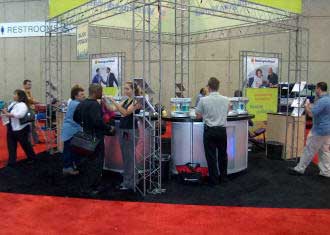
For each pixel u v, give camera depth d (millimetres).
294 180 5430
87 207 4242
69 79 13273
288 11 6254
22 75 13977
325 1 11641
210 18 9141
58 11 6355
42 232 3535
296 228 3609
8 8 13906
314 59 11812
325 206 4281
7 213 4051
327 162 5590
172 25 10062
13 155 6332
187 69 12492
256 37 12000
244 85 7484
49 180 5418
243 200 4500
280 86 8336
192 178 5145
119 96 6203
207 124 5023
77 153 4703
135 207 4238
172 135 5605
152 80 12617
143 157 4859
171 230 3568
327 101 5312
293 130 6715
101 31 10547
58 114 7438
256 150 7730
